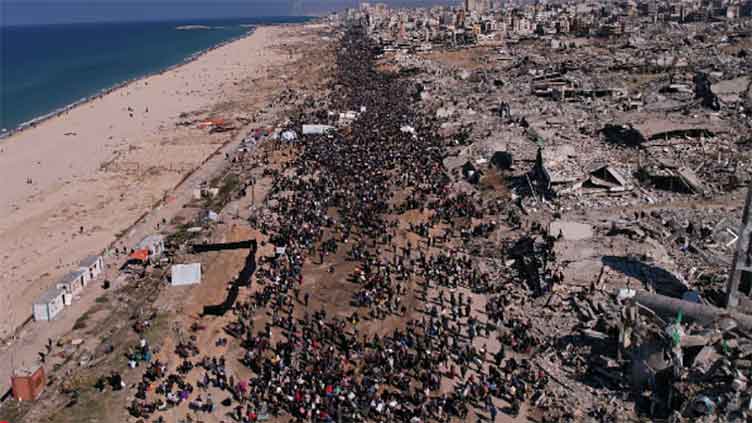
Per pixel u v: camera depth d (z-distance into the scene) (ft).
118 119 526.16
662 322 157.79
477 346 173.47
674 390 137.69
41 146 442.09
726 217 232.94
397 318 191.01
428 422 144.87
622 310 164.25
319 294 208.23
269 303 203.21
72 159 406.00
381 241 247.09
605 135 348.38
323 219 268.82
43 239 274.77
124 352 178.50
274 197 301.22
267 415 147.95
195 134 458.91
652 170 275.39
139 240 266.98
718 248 211.82
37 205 320.50
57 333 194.18
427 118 448.24
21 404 158.51
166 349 179.52
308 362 168.25
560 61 626.23
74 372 169.99
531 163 308.81
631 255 204.13
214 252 245.65
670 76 485.15
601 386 152.25
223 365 169.48
